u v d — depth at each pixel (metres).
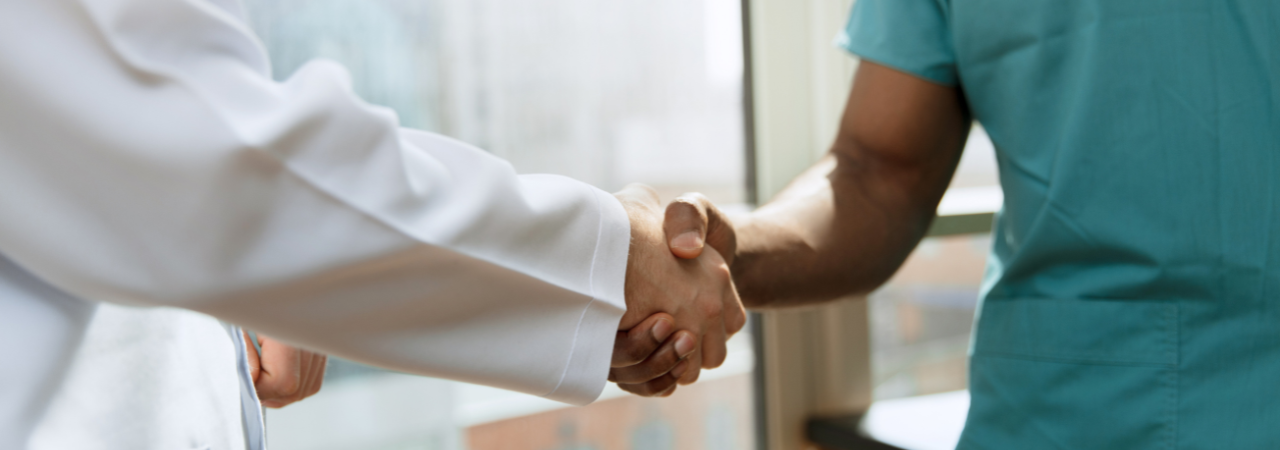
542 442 1.20
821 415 1.35
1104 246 0.71
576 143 1.18
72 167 0.37
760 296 0.84
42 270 0.39
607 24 1.19
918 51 0.85
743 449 1.34
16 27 0.35
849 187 0.89
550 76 1.16
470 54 1.11
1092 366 0.72
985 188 1.46
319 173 0.40
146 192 0.37
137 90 0.37
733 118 1.29
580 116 1.18
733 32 1.28
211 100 0.38
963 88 0.84
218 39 0.40
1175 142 0.68
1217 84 0.67
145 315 0.51
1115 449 0.71
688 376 0.77
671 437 1.29
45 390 0.43
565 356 0.56
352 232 0.42
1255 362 0.66
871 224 0.88
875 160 0.91
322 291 0.43
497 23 1.12
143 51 0.37
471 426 1.15
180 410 0.53
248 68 0.42
